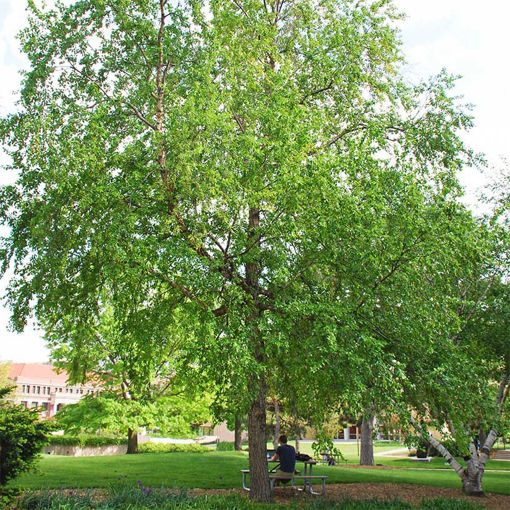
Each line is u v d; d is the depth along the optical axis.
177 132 9.27
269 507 9.59
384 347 9.58
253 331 9.22
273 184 9.38
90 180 9.54
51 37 10.88
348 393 8.53
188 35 11.50
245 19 12.30
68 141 9.18
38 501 8.35
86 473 14.34
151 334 11.52
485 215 14.32
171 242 9.37
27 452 8.28
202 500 9.32
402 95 12.69
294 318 9.27
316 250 9.62
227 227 9.70
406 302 9.37
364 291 9.38
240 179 9.53
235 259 9.99
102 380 24.52
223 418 11.24
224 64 10.93
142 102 11.66
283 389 12.15
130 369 12.34
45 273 10.21
